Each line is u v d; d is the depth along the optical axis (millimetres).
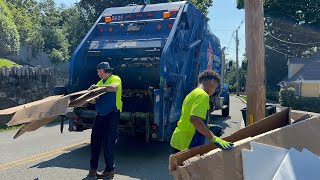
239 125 12406
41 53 31688
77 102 4836
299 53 49781
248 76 5160
